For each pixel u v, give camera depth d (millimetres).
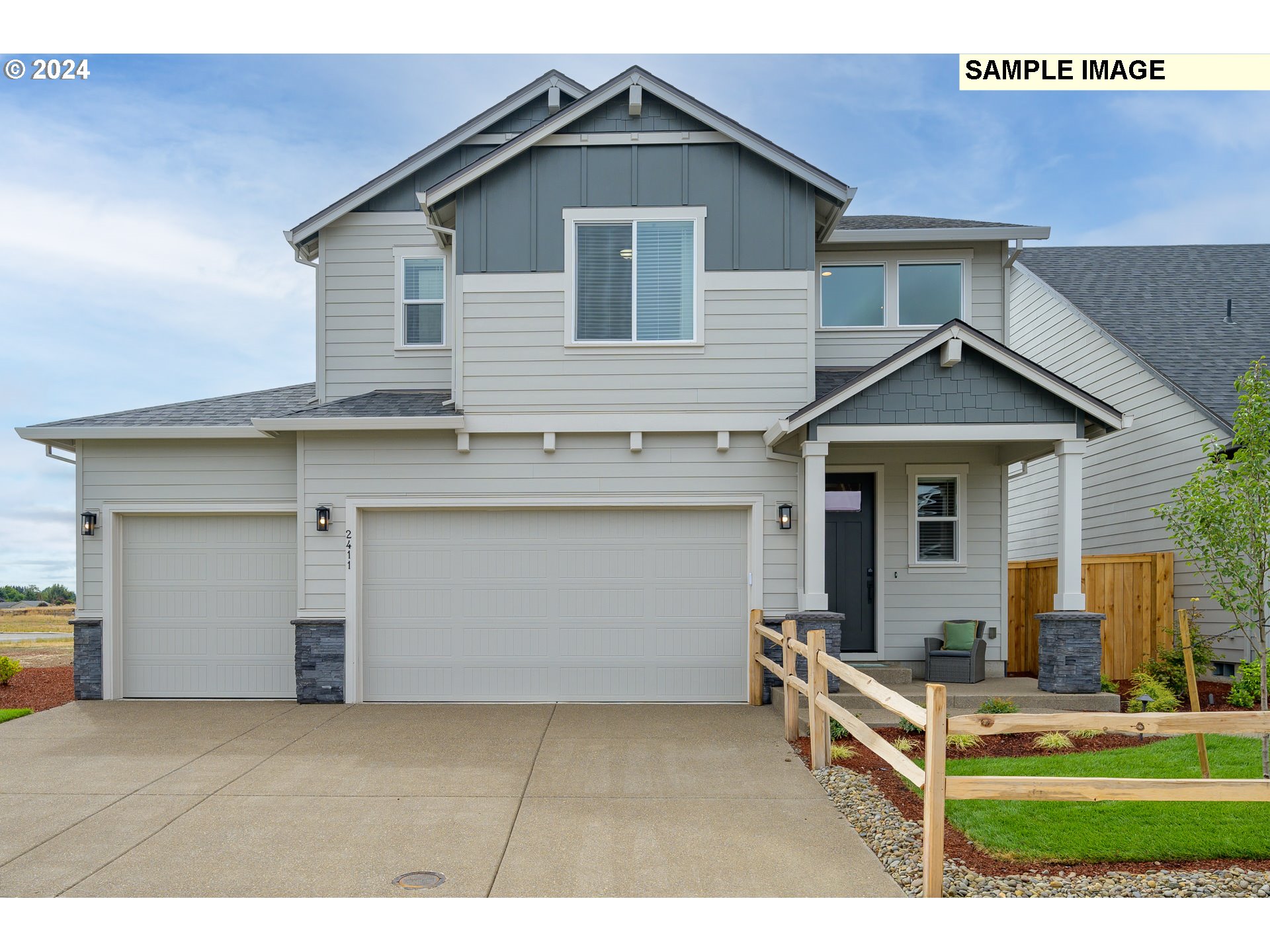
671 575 10766
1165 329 13836
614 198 10805
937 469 11891
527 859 5387
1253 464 6781
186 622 11211
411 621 10773
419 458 10773
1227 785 4551
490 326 10781
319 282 12445
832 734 8516
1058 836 5539
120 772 7453
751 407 10672
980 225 12281
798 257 10727
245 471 11234
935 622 11781
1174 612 11789
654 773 7375
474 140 12773
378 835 5828
